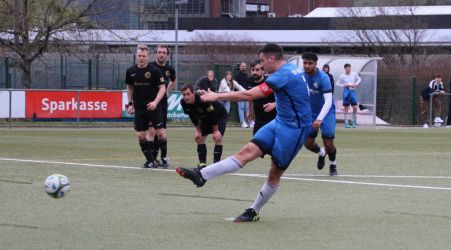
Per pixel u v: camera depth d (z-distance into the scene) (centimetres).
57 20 3941
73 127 3055
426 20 5991
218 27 6725
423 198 1194
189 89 1503
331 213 1041
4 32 3938
